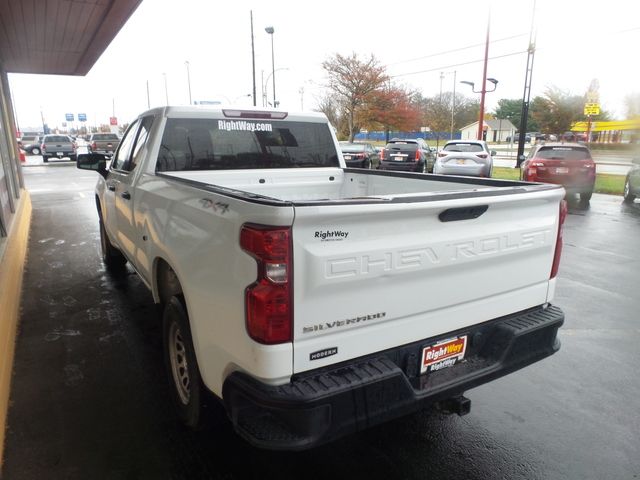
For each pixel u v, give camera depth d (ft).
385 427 10.53
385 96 129.49
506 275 9.17
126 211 14.29
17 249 20.65
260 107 14.84
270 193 14.65
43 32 32.12
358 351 7.55
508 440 10.13
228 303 7.39
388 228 7.39
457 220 8.16
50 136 108.99
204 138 13.67
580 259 24.86
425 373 8.45
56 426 10.30
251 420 7.35
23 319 16.12
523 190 8.89
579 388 12.23
